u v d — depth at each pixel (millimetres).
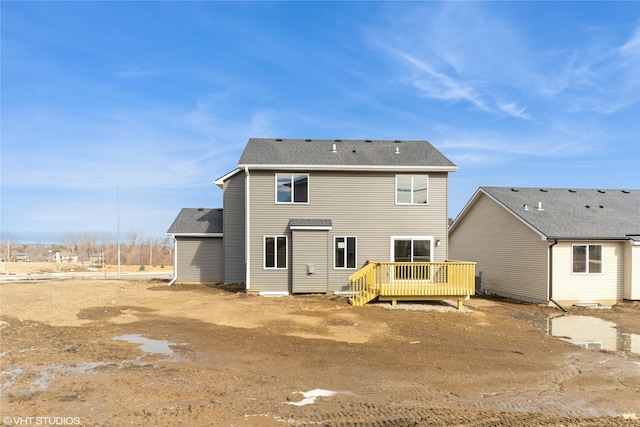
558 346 10930
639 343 11398
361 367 8555
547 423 6035
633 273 18547
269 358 9023
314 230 18766
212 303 16141
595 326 13844
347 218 19203
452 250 27641
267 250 19078
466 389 7430
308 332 11633
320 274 18734
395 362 8992
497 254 22188
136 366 8156
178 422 5699
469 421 6051
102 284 21391
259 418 5930
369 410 6340
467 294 16281
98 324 12023
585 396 7199
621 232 18734
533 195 22500
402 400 6801
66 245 80812
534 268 19188
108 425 5535
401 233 19266
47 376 7418
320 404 6523
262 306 15562
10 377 7316
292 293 18703
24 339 10039
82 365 8117
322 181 19250
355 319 13547
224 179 22562
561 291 18266
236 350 9586
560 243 18359
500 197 21922
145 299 17047
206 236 23141
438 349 10211
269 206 19109
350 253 19094
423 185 19422
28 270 43969
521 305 18469
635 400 7039
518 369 8727
